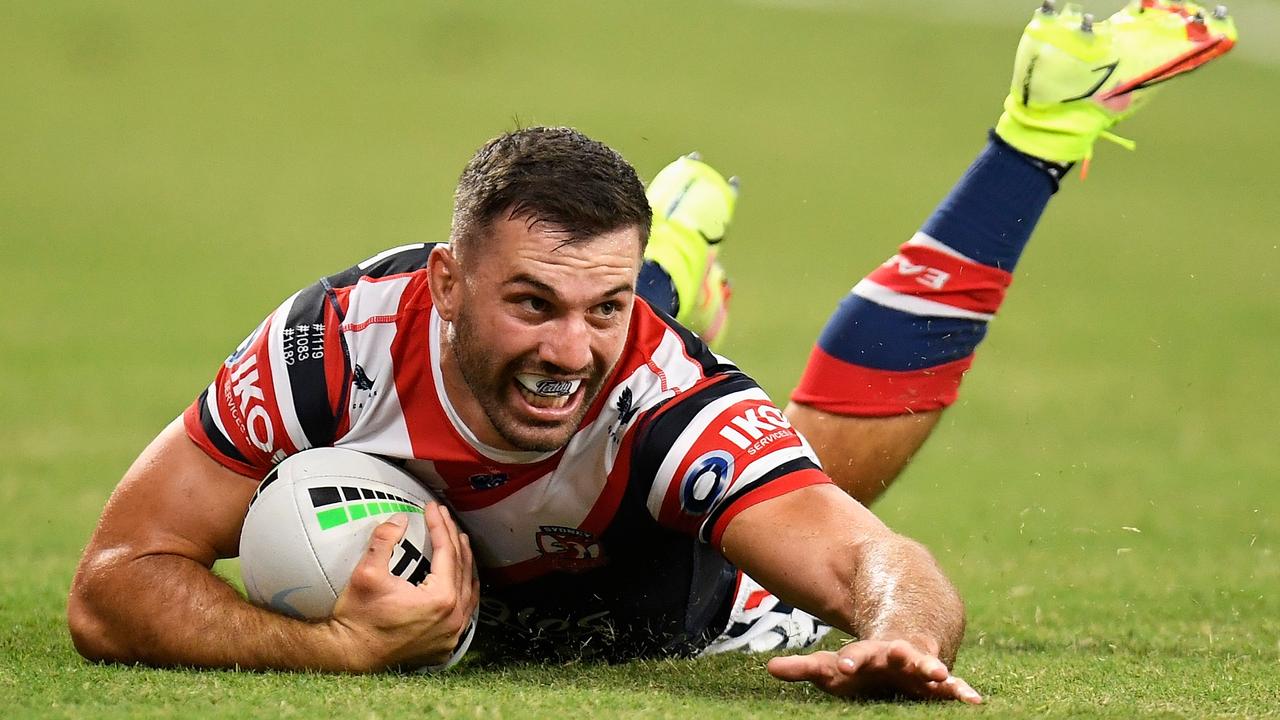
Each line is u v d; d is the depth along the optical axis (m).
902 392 20.73
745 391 15.95
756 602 18.83
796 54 125.44
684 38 128.88
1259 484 34.28
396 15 130.88
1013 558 26.86
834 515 15.03
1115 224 78.62
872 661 13.43
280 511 15.55
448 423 15.78
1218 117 109.81
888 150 96.94
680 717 13.48
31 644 17.58
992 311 20.89
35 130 98.31
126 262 67.06
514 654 17.84
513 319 14.34
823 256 69.69
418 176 88.94
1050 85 20.11
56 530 27.89
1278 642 19.55
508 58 120.94
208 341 52.22
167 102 106.56
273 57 119.12
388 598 15.23
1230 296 63.16
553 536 16.38
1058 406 44.72
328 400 15.92
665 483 15.55
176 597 15.57
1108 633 20.25
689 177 23.69
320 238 72.94
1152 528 29.62
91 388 44.66
